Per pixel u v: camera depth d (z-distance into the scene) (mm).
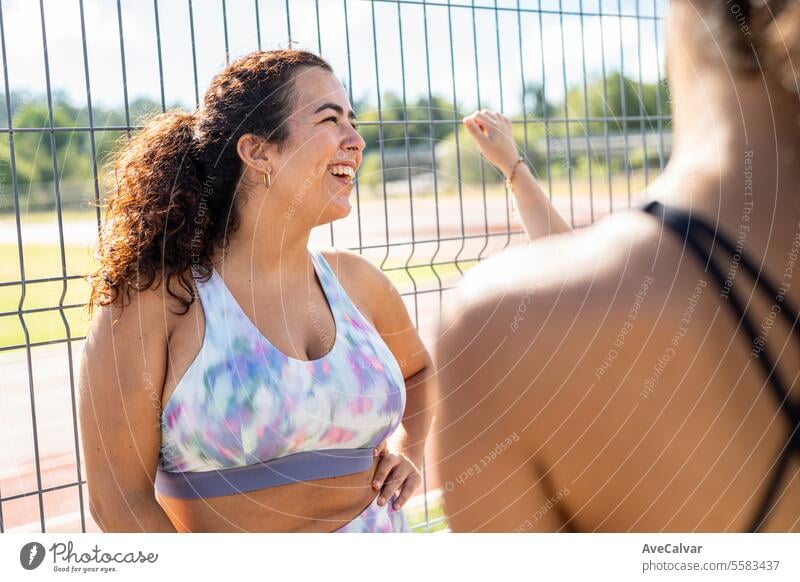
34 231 11312
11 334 6473
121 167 1797
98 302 1654
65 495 3648
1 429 4523
